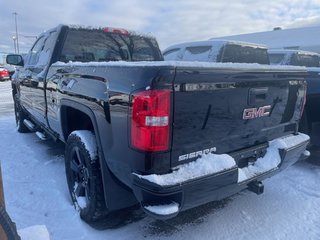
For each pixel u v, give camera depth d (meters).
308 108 4.35
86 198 2.91
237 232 2.81
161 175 2.07
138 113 2.04
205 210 3.22
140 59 4.70
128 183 2.27
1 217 1.47
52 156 4.88
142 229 2.84
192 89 2.12
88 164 2.73
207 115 2.27
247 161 2.76
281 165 2.88
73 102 3.06
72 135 3.02
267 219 3.04
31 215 3.06
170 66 1.98
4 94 15.16
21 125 6.33
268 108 2.84
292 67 3.02
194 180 2.10
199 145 2.27
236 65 2.37
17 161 4.62
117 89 2.25
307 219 3.04
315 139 4.37
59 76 3.46
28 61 5.32
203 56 5.70
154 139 2.02
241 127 2.59
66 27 4.00
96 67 2.63
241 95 2.50
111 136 2.37
